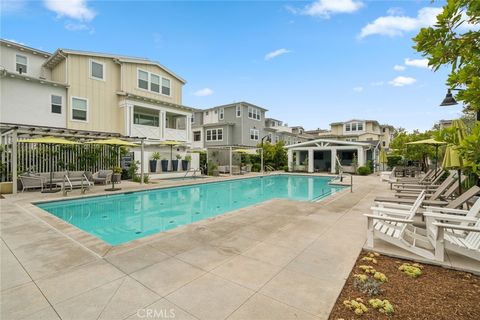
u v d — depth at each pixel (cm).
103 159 1375
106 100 1673
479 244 366
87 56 1580
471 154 183
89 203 970
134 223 754
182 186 1358
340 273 336
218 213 885
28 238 466
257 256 391
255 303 268
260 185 1645
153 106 1858
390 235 413
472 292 293
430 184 991
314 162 2802
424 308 262
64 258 378
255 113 3089
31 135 1123
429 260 368
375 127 3759
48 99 1428
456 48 207
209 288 297
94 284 304
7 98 1287
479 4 177
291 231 518
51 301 269
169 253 401
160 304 266
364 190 1166
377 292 289
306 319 243
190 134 2150
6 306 259
